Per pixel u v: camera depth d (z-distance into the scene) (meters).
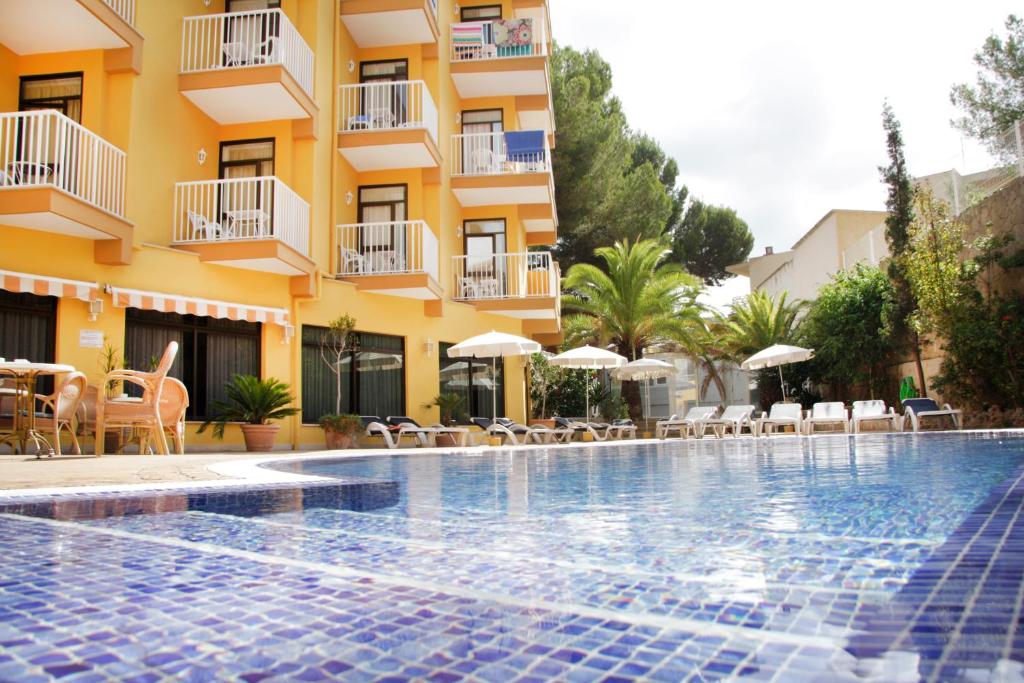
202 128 15.53
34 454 9.88
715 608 1.63
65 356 11.80
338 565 2.20
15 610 1.65
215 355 14.37
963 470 5.59
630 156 35.78
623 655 1.30
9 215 10.84
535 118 24.27
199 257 13.92
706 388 33.66
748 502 3.85
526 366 24.12
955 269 17.69
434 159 18.42
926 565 2.03
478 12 23.08
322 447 15.84
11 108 13.20
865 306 23.88
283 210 14.48
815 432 21.14
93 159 12.26
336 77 17.53
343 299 16.77
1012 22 27.19
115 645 1.39
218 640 1.42
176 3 14.74
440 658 1.30
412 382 18.09
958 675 1.16
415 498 4.32
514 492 4.69
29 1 11.71
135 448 11.96
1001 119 26.88
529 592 1.82
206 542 2.65
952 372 18.06
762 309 30.59
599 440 18.59
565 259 34.81
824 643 1.35
